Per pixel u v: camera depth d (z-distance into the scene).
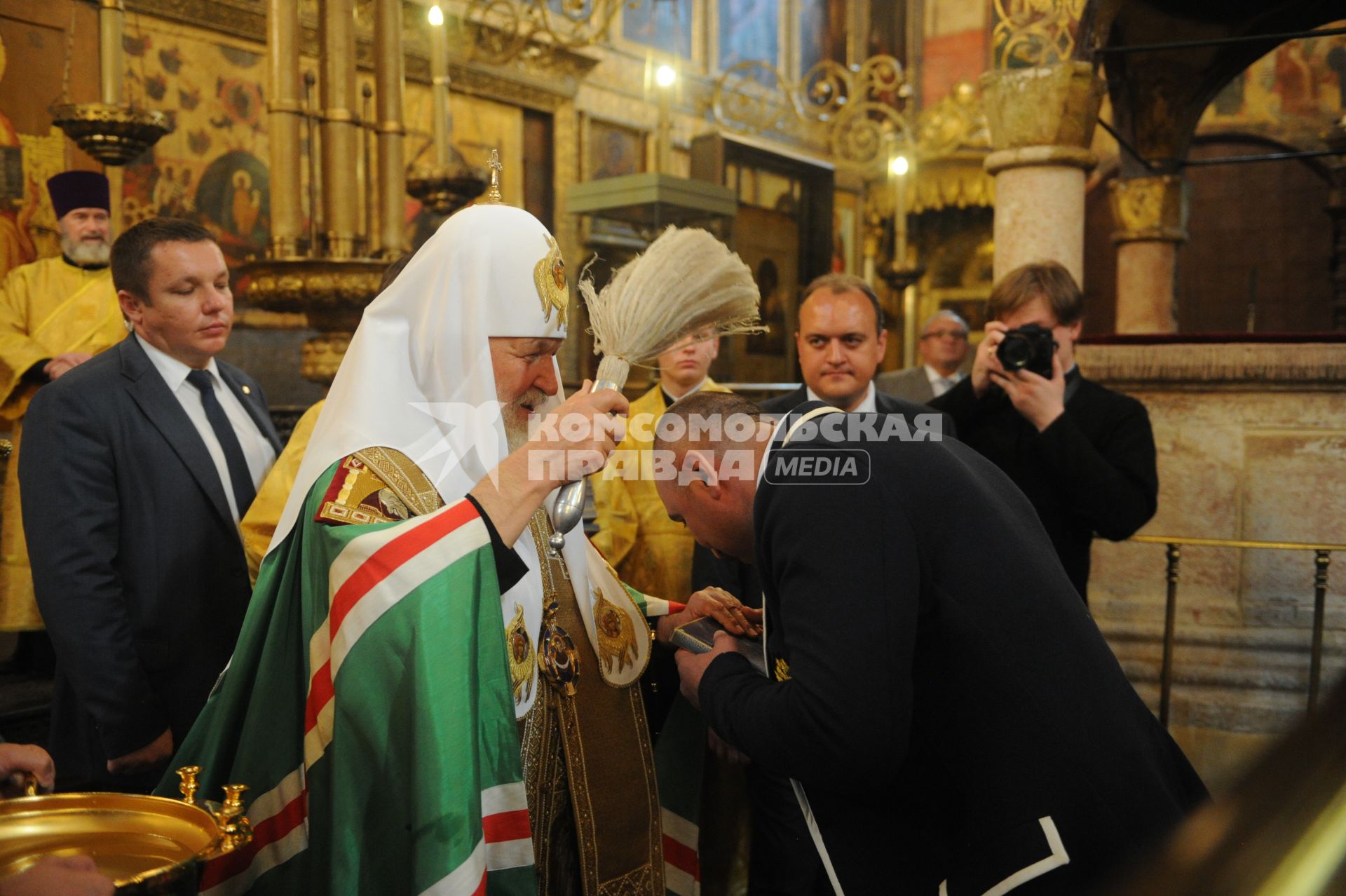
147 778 2.17
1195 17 5.32
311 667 1.43
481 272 1.51
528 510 1.43
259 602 1.50
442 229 1.56
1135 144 6.34
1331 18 5.26
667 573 2.82
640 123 9.35
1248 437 3.74
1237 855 0.32
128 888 1.00
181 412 2.23
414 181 4.25
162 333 2.24
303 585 1.45
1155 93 6.10
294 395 6.50
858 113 10.89
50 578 1.99
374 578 1.35
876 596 1.32
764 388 5.52
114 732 1.98
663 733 1.97
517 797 1.40
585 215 6.86
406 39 6.86
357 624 1.35
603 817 1.66
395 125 4.11
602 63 8.89
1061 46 4.29
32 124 5.00
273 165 3.74
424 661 1.32
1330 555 3.52
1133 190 6.57
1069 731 1.34
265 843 1.48
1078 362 3.83
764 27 10.91
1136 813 1.31
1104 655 1.43
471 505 1.42
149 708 2.03
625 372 1.54
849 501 1.36
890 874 1.50
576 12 8.45
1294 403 3.69
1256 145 12.28
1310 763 0.34
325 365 3.83
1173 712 3.76
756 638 1.79
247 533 2.18
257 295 3.72
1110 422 2.87
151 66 5.71
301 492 1.49
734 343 8.52
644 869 1.73
